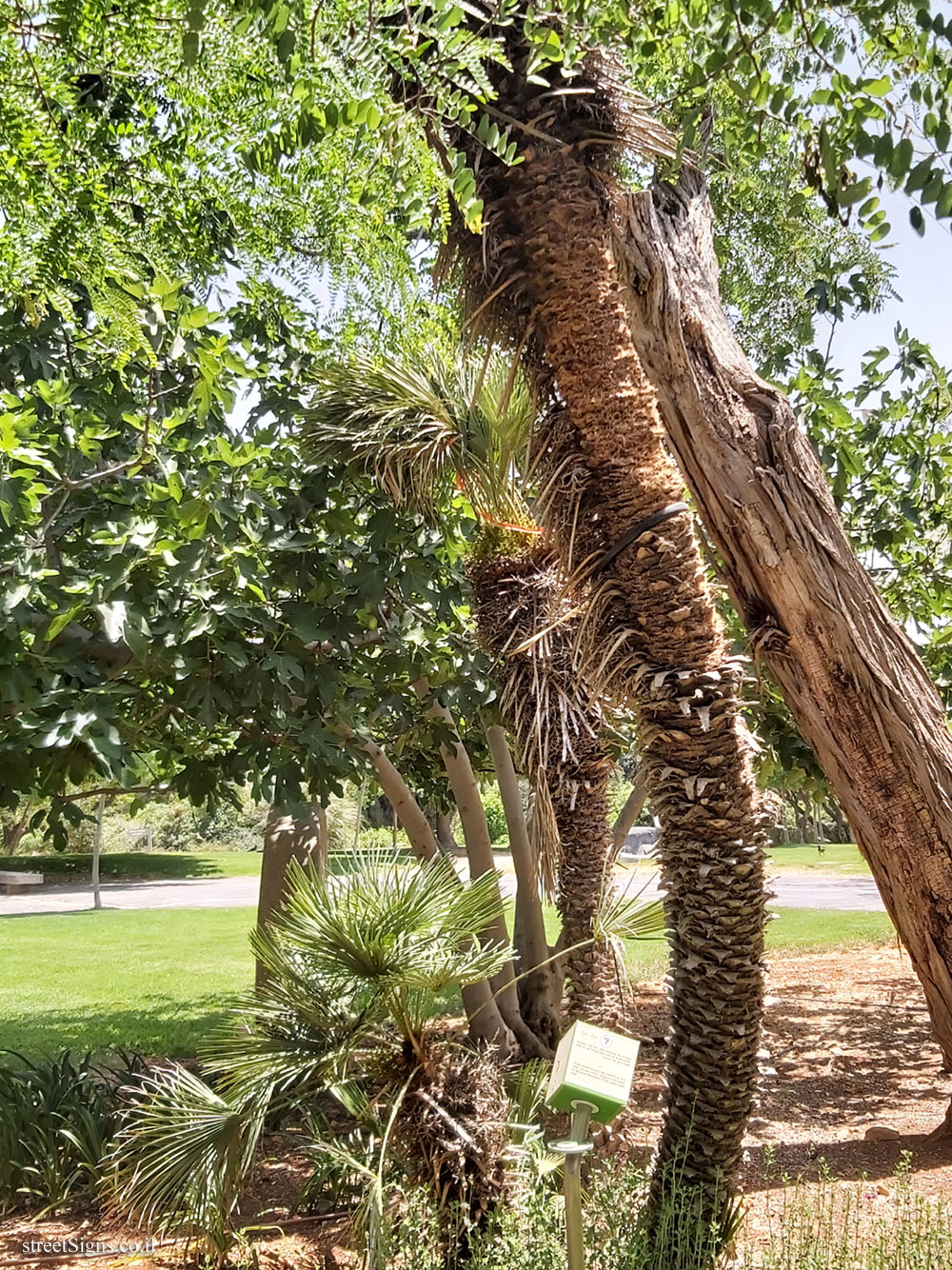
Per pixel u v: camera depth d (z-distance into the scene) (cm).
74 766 416
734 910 300
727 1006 304
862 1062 699
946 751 379
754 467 383
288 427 526
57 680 384
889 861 387
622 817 727
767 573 382
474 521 538
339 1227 423
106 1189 450
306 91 172
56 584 402
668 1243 297
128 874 2883
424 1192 319
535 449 320
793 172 432
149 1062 724
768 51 196
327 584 480
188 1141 330
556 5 209
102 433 396
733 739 299
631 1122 525
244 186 223
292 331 457
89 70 204
